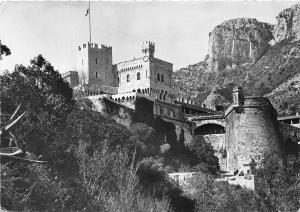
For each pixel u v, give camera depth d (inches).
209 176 4503.0
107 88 6628.9
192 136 6008.9
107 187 3314.5
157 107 6195.9
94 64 6796.3
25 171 2881.4
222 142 5949.8
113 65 7066.9
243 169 5177.2
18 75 3722.9
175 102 7145.7
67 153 3390.7
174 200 3954.2
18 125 3198.8
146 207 3255.4
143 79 6820.9
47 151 3294.8
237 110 5482.3
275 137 5423.2
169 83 7199.8
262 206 4288.9
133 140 4896.7
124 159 3585.1
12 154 2596.0
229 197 4188.0
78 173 3344.0
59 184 3034.0
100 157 3543.3
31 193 2856.8
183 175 4434.1
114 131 4623.5
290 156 5167.3
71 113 4160.9
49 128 3408.0
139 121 5890.8
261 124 5408.5
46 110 3649.1
